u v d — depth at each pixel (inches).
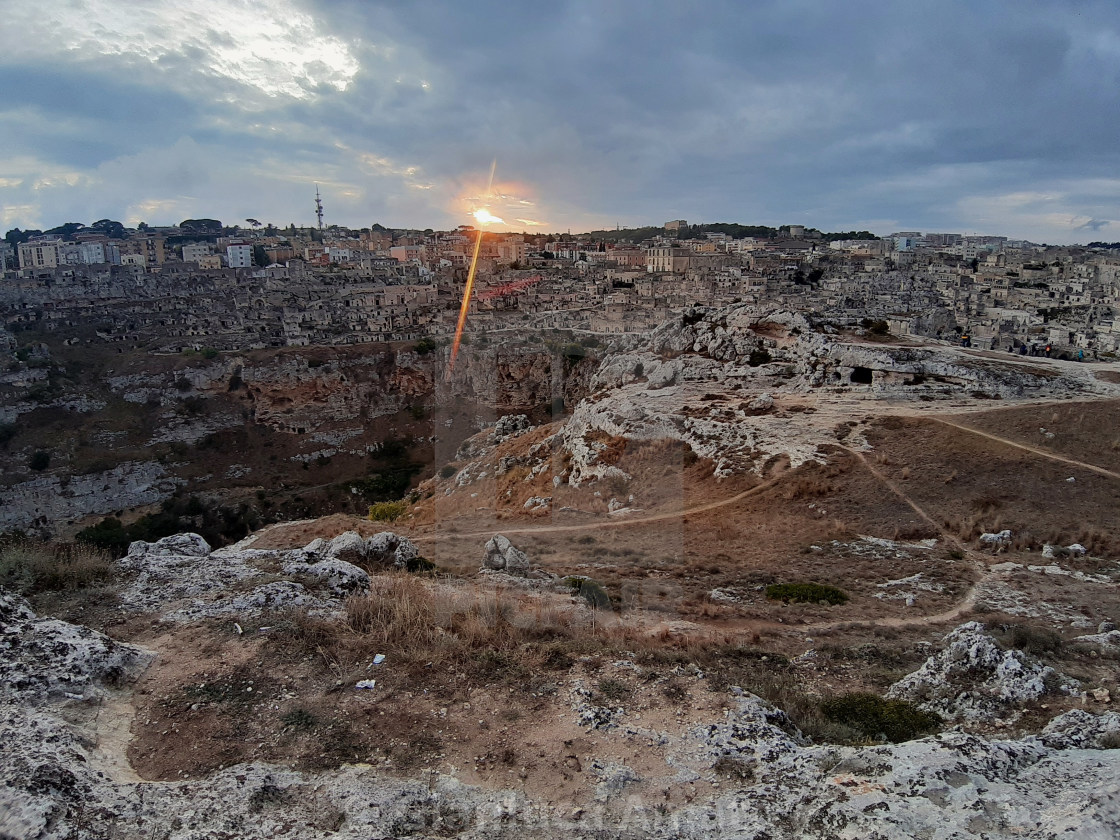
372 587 426.6
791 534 956.6
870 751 239.0
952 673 387.9
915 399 1599.4
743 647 447.8
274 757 246.4
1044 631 510.6
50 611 381.1
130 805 201.8
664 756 251.8
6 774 200.8
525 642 336.8
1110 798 182.1
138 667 307.9
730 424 1371.8
